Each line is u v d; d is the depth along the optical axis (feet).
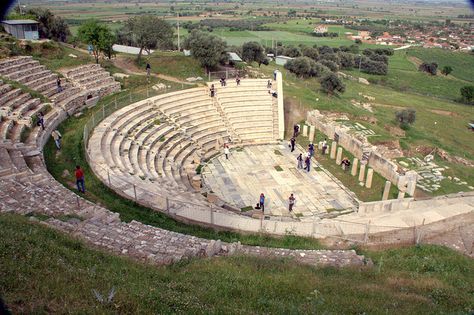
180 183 90.17
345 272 47.42
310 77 211.61
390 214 71.36
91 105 113.09
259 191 97.40
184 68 157.38
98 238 49.16
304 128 132.67
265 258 48.91
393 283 44.65
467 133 178.91
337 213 87.86
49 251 36.94
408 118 154.81
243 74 163.94
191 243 52.37
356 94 217.77
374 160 108.88
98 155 82.79
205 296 34.94
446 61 402.11
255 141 128.36
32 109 94.02
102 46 139.54
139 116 112.78
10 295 27.02
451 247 58.59
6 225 41.45
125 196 67.97
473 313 37.24
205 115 127.95
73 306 27.73
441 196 90.58
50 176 67.67
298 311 33.06
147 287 34.09
